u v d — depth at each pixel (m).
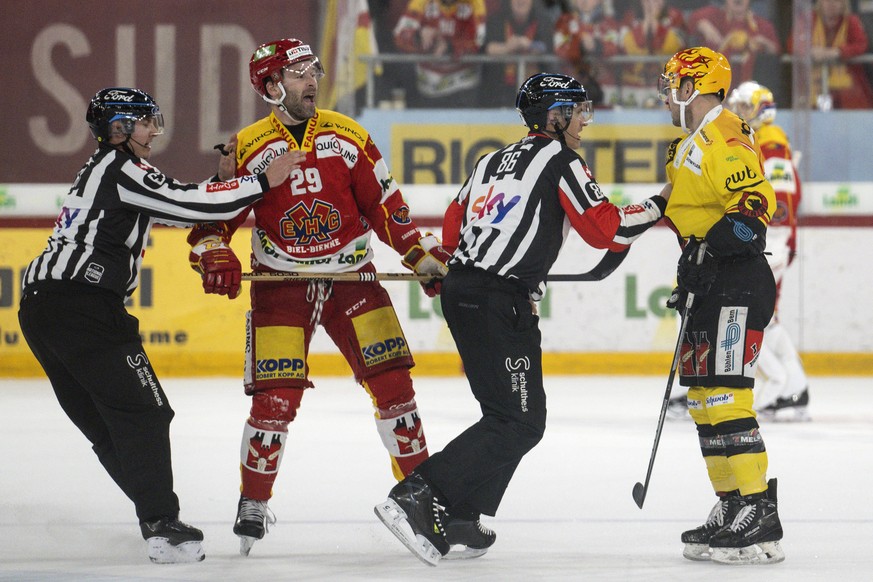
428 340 33.94
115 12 34.75
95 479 18.09
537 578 11.92
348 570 12.29
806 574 12.01
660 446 21.44
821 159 35.03
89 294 12.87
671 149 13.44
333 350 33.94
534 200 12.74
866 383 32.34
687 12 35.53
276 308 13.58
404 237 14.05
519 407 12.51
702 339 12.80
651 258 34.03
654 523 14.84
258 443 13.34
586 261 34.03
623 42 35.38
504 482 12.94
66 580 11.77
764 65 35.50
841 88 35.38
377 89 35.22
